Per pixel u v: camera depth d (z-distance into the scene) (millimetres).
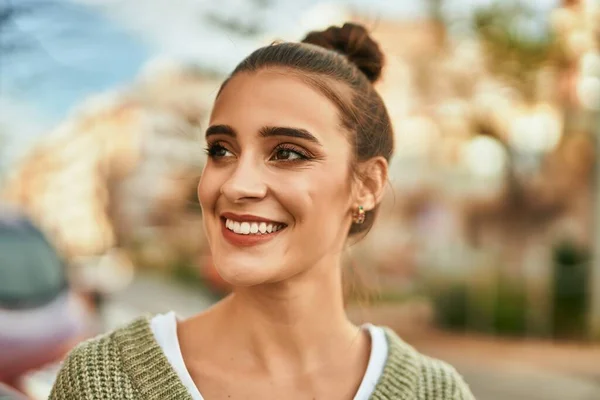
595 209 10477
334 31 1720
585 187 10859
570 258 10336
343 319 1562
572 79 9172
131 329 1498
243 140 1381
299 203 1363
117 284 11836
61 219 9539
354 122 1471
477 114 9680
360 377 1526
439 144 11281
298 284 1453
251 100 1392
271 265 1358
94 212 10016
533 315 10320
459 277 11125
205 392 1437
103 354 1440
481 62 8844
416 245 13078
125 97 6008
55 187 8617
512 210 11031
